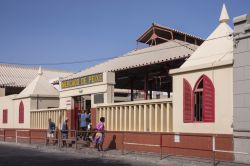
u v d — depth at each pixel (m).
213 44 17.78
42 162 16.84
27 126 31.08
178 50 23.30
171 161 15.98
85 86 25.02
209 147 16.28
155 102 19.39
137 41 30.14
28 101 31.14
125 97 40.75
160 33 28.95
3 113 35.66
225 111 15.95
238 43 15.62
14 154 20.45
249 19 15.38
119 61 26.98
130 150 20.39
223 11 18.53
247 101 15.10
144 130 19.97
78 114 26.45
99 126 20.81
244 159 14.99
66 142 23.25
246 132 15.05
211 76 16.61
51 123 25.55
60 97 28.03
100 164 16.09
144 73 26.75
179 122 17.92
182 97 17.86
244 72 15.30
